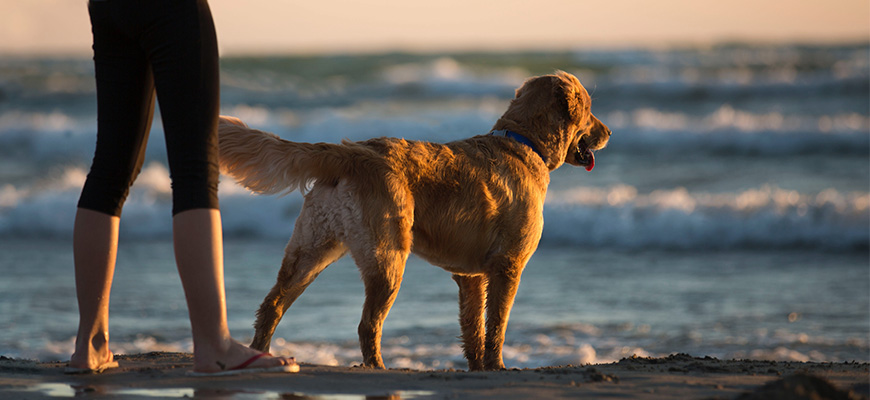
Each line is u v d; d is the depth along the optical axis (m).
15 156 25.31
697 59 43.06
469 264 6.01
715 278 12.28
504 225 5.94
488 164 5.94
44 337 8.66
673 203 16.12
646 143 25.45
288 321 9.74
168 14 3.96
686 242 15.09
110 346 8.37
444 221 5.73
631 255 14.23
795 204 15.59
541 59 46.19
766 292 11.25
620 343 8.65
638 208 15.98
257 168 5.46
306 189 5.59
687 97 33.41
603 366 5.41
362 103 34.22
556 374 4.67
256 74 41.53
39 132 26.36
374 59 47.09
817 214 15.20
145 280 12.01
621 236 15.36
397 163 5.55
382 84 37.81
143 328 9.24
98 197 4.24
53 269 12.77
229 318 9.77
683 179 20.52
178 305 10.41
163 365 4.85
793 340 8.71
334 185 5.47
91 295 4.30
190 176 4.00
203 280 4.04
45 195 17.44
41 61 52.59
